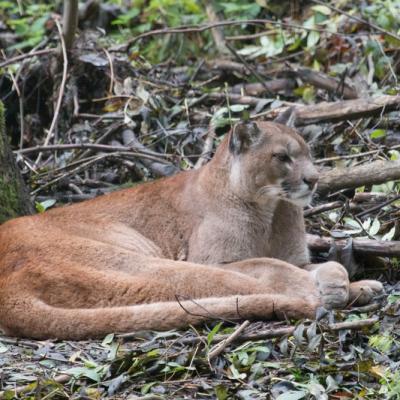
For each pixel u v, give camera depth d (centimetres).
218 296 995
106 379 856
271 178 1093
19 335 985
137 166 1447
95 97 1642
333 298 1002
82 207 1148
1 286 1004
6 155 1255
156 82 1644
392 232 1177
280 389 819
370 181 1289
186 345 909
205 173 1139
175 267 1011
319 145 1442
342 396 816
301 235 1140
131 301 987
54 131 1547
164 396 816
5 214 1238
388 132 1442
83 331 957
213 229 1111
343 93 1565
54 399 823
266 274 1036
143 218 1145
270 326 948
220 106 1569
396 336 917
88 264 1020
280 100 1583
